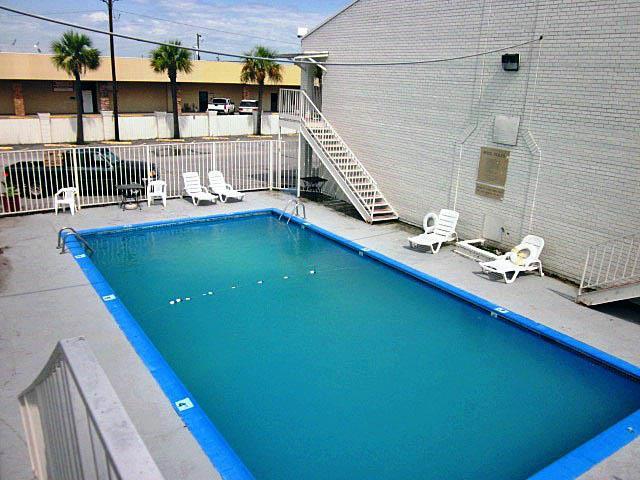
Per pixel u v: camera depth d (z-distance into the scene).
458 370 7.67
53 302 8.77
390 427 6.33
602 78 9.53
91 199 15.60
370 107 15.10
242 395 6.90
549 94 10.45
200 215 14.68
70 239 12.02
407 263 11.49
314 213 15.44
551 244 10.91
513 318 8.94
